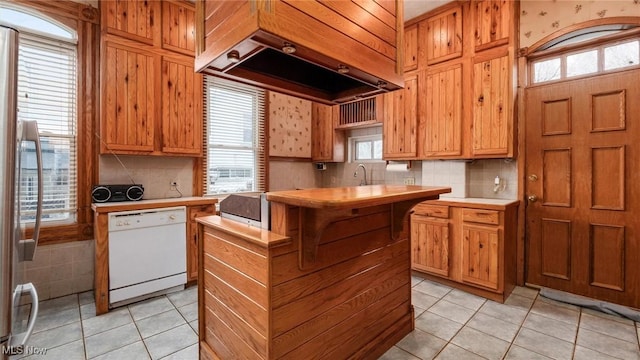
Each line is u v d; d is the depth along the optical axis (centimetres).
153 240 271
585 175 267
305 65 192
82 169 281
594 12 259
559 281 280
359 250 176
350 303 171
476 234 276
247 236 138
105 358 186
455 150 321
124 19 280
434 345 200
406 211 195
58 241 272
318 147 474
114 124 277
